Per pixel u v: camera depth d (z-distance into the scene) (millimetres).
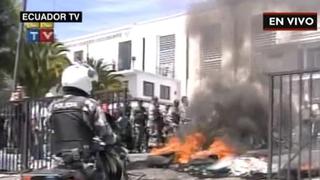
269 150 6234
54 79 32531
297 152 6129
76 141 4402
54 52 33438
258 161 9375
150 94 33688
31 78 31266
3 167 10422
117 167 4602
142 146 14570
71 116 4426
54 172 4254
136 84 34000
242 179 8562
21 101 10188
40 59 31641
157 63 34625
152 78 33812
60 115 4465
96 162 4484
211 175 9102
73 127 4418
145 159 10797
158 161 10453
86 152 4410
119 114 9227
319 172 6039
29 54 30172
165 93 33219
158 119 16109
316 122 5969
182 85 32250
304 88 6047
